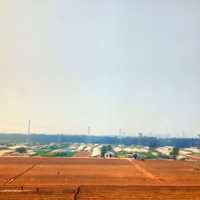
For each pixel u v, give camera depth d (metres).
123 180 42.75
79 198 30.73
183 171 53.41
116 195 32.47
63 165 59.09
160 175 48.28
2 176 44.44
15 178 42.84
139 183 40.38
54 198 30.47
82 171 51.28
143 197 31.73
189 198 31.80
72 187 36.25
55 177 44.38
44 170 51.72
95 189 35.41
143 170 53.84
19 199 29.78
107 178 44.38
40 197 30.73
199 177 46.69
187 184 40.19
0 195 31.33
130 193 33.62
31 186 36.31
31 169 52.66
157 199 31.05
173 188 36.72
